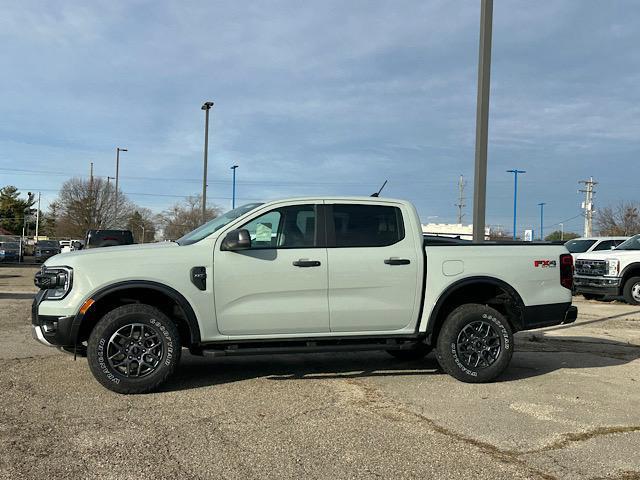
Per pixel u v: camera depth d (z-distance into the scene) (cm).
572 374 711
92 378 638
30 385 607
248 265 605
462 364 648
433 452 441
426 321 648
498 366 652
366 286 630
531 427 503
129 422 496
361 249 635
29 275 2591
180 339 595
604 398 598
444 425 504
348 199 649
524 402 579
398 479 392
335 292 624
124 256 588
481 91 925
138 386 577
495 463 421
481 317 652
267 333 616
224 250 603
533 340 984
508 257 669
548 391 624
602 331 1102
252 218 621
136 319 578
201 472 397
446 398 588
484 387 637
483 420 520
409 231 656
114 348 577
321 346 626
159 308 618
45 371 667
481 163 926
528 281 672
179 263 591
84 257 584
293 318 616
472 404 569
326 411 537
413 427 497
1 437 455
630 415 541
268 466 409
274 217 627
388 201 661
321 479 390
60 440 451
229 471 400
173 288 587
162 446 443
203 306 596
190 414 521
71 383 616
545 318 678
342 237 636
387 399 581
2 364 701
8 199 9406
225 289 600
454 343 647
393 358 792
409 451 442
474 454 438
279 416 520
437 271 650
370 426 497
